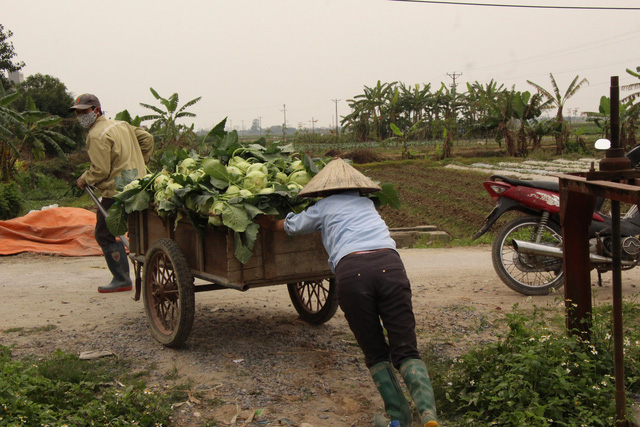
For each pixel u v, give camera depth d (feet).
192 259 16.29
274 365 15.44
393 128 148.77
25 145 124.36
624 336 14.98
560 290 22.29
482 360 13.41
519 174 96.17
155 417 12.00
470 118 212.64
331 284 17.74
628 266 20.62
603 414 11.33
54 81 172.35
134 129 23.32
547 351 13.01
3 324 19.22
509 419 11.14
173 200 15.39
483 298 21.80
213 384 14.24
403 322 11.19
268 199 14.43
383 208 68.69
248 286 14.64
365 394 13.73
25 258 31.55
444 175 103.81
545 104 139.03
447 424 12.08
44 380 12.89
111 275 26.96
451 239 42.83
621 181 12.20
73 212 35.40
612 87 12.09
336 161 12.77
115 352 16.43
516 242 21.18
